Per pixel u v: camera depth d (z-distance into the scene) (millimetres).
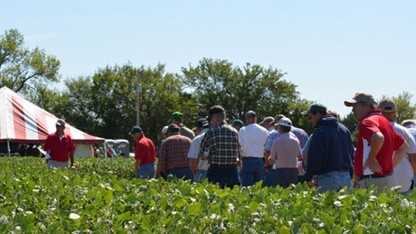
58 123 17844
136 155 17094
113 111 91375
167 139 14656
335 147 10086
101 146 46781
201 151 12727
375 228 5016
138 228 5281
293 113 95312
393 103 10609
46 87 90625
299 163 14891
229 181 12602
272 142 15250
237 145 12750
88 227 5473
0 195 7051
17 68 88500
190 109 91750
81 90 93250
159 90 90250
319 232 4863
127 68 92375
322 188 10117
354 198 6824
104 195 6578
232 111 96938
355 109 9727
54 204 6414
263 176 16000
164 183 8422
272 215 5688
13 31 88688
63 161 17969
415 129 12609
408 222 5559
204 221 5324
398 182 10422
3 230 5039
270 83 95500
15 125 27297
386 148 9391
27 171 10625
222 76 96000
